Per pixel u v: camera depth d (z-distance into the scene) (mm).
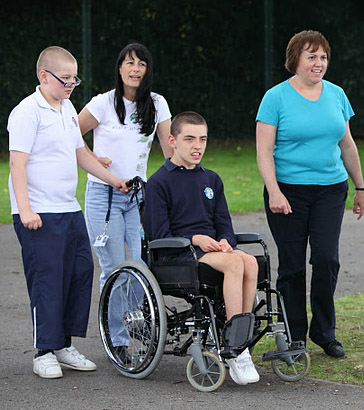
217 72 24344
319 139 6086
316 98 6105
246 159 21625
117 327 6102
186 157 5781
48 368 5816
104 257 6391
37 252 5832
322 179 6129
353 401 5184
